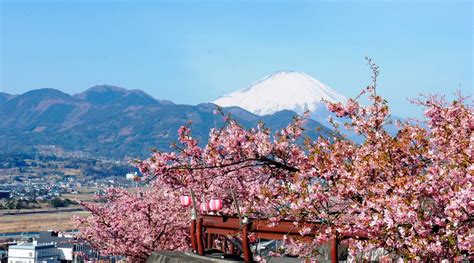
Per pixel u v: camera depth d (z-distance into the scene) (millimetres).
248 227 13766
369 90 14039
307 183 12922
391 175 12305
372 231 11242
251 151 15945
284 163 15836
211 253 15516
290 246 13555
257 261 13617
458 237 10375
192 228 15516
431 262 10727
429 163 12680
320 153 13180
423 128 12969
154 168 16641
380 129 13750
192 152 16719
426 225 10570
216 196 18828
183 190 18109
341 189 12320
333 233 11820
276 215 12945
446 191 10914
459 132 12820
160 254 15383
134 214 30406
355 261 11523
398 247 10906
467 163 10961
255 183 18656
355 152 13336
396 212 10727
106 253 31156
